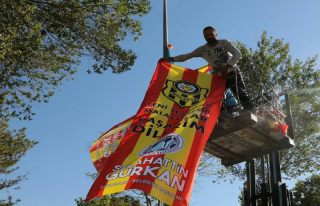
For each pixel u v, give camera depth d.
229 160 9.70
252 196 9.36
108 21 11.73
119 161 6.53
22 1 10.42
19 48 10.66
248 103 8.23
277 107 8.89
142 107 7.70
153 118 7.46
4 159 23.55
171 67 8.64
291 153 18.38
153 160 6.43
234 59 8.12
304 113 18.17
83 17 11.62
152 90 8.09
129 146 6.84
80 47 12.05
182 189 6.09
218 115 7.47
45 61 12.42
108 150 8.53
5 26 10.41
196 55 8.79
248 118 7.73
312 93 18.02
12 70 11.70
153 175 6.17
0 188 24.41
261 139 8.59
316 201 29.91
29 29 10.78
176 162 6.41
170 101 7.86
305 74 18.11
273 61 17.78
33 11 10.55
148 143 6.93
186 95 8.02
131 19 12.03
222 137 8.62
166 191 6.01
